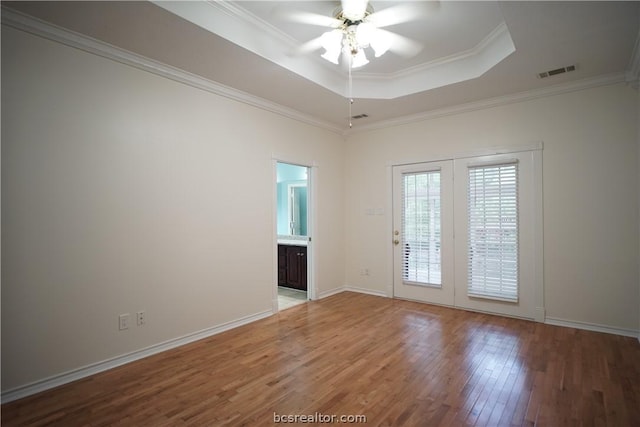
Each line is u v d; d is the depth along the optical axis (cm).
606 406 212
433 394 228
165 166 306
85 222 255
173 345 309
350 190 536
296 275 528
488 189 404
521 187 382
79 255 252
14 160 223
